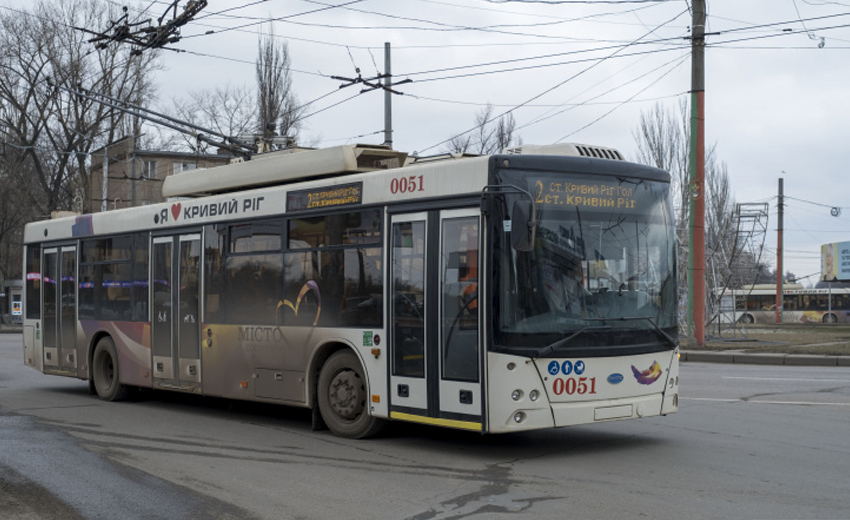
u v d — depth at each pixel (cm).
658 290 912
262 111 3706
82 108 4109
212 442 1001
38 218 1842
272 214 1109
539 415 827
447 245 884
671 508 661
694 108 2183
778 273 5341
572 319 848
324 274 1028
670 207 941
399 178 943
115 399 1409
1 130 4362
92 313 1465
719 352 2070
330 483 773
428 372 893
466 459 873
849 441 930
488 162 849
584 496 704
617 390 868
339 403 1008
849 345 2217
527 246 798
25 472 833
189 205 1252
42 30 4075
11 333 4494
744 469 796
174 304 1270
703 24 2159
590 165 882
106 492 748
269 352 1098
